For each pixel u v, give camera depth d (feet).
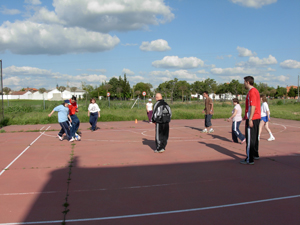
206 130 41.24
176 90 203.00
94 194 15.21
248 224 11.66
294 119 64.69
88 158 24.04
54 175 18.81
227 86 191.83
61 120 32.17
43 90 272.31
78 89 290.97
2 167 20.92
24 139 35.50
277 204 13.79
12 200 14.33
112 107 96.63
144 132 42.65
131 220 12.05
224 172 19.47
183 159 23.54
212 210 13.08
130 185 16.72
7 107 83.15
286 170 19.92
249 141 21.34
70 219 12.15
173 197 14.75
